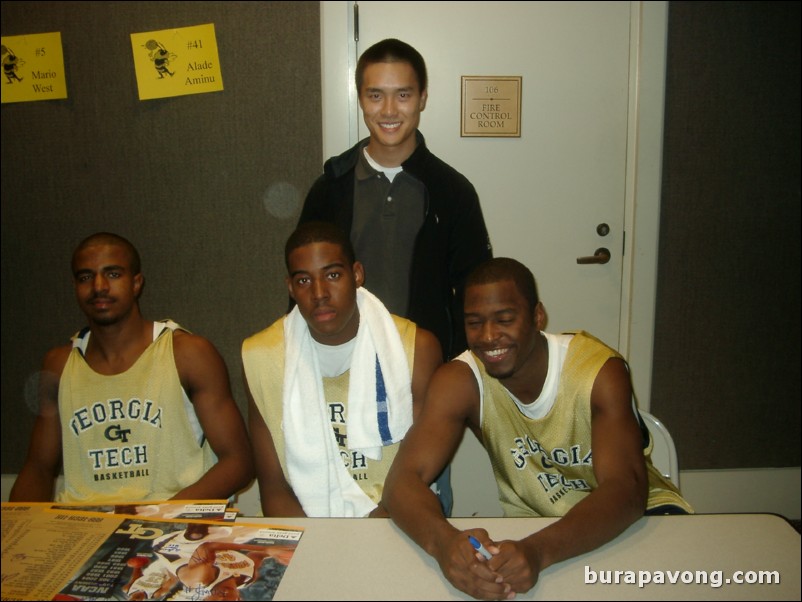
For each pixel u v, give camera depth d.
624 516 1.00
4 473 2.38
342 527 1.02
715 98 2.29
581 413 1.21
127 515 1.02
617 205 2.35
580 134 2.30
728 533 1.00
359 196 1.85
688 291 2.40
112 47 2.17
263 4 2.16
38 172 2.23
